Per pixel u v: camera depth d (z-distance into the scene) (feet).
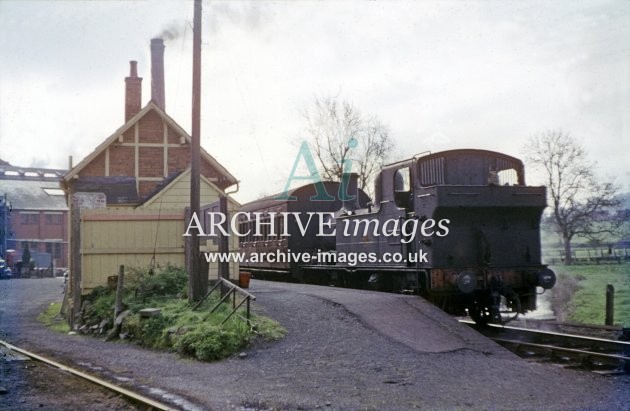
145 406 25.00
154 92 95.71
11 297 84.99
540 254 49.67
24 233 191.21
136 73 86.43
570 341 42.45
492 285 46.83
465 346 36.68
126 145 80.74
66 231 198.90
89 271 51.96
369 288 58.95
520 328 49.88
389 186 53.16
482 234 47.47
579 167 106.83
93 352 38.06
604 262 104.37
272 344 36.70
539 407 25.34
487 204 47.16
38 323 55.67
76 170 77.82
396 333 38.58
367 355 34.22
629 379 31.65
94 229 52.34
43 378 30.42
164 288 48.42
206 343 34.86
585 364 35.35
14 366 33.24
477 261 47.67
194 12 45.85
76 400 26.53
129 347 40.06
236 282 57.00
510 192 47.98
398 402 25.76
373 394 26.96
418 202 48.70
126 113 85.56
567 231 109.60
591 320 65.51
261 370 31.71
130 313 44.39
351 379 29.55
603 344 40.01
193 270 44.27
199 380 29.78
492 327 49.19
